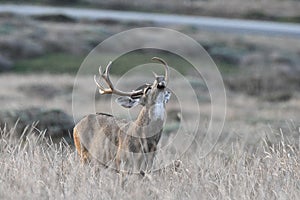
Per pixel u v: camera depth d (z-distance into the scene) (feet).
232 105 385.09
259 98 427.33
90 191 121.39
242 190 123.85
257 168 136.77
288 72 495.41
